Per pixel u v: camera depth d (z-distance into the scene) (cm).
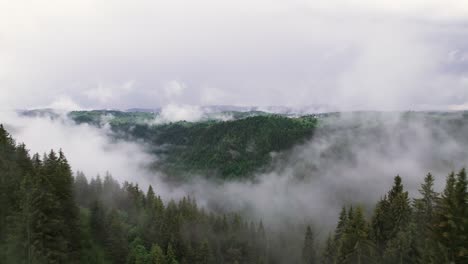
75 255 5319
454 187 2664
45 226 4484
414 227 3944
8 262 4488
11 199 4859
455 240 2545
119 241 7044
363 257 4378
